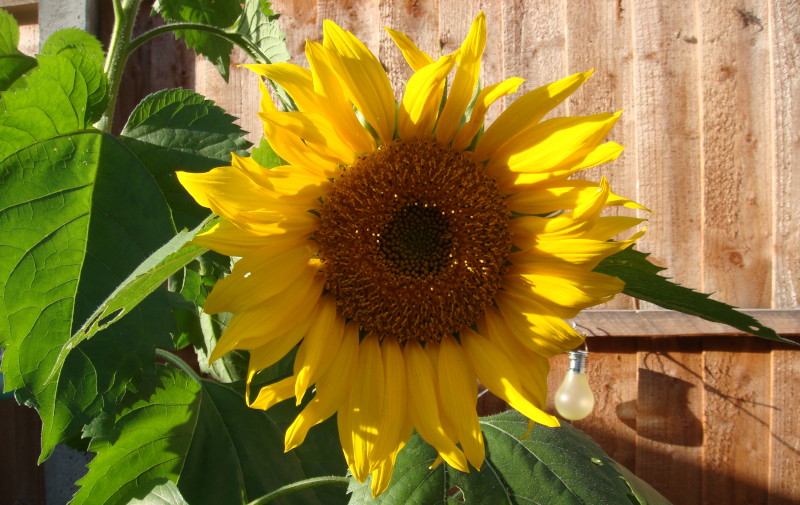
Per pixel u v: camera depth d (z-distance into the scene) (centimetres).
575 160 79
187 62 172
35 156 94
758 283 162
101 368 84
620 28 165
